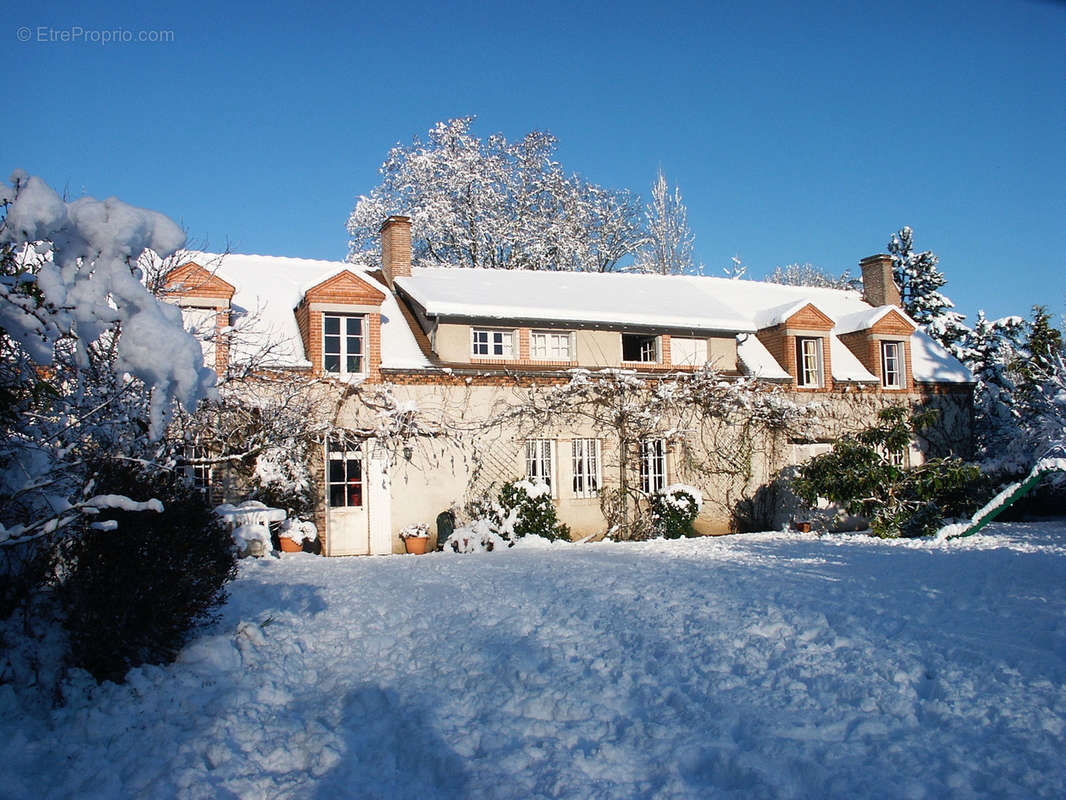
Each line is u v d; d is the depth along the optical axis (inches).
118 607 274.4
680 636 321.7
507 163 1384.1
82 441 300.5
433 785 220.2
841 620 333.4
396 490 701.3
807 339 911.7
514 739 240.5
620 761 221.9
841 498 717.3
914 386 938.1
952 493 804.6
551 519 711.7
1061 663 268.4
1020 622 325.7
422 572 488.1
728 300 1022.4
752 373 841.5
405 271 852.0
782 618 337.7
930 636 306.7
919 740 220.7
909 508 725.3
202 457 602.9
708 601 373.4
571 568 486.6
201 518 309.4
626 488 775.7
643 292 894.4
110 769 222.5
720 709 250.4
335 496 687.7
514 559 550.0
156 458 352.2
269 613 367.6
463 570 493.7
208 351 582.2
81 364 241.3
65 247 241.1
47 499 261.1
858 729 230.4
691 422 818.2
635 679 282.4
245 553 560.1
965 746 214.5
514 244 1339.8
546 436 757.3
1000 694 245.0
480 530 676.1
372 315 705.6
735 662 290.5
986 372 1200.8
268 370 633.6
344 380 684.7
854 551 573.6
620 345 810.8
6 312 218.7
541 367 772.0
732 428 836.6
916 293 1391.5
